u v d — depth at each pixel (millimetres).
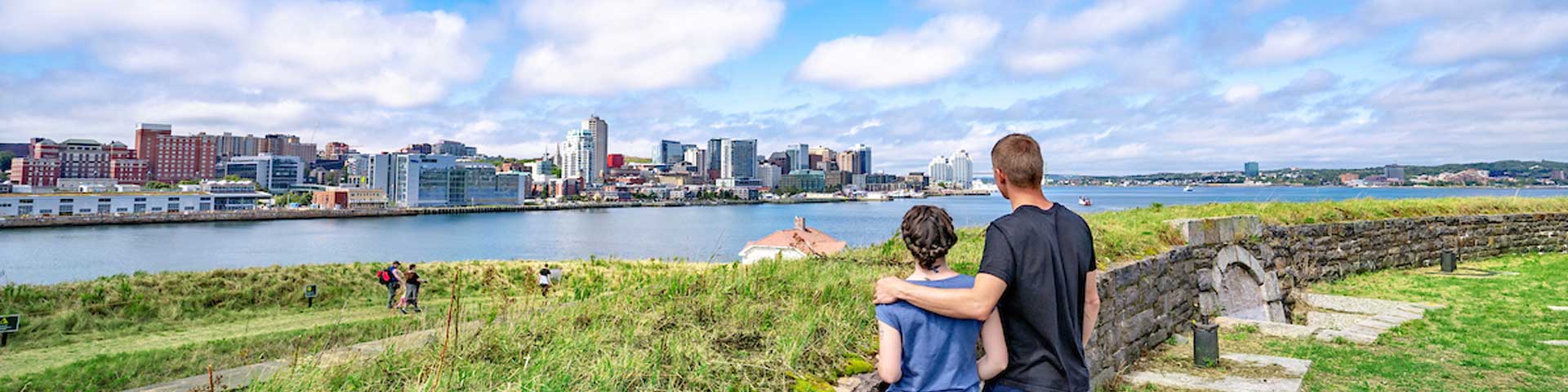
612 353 4145
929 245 2785
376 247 120688
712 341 4469
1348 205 16891
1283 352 8977
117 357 13609
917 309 2734
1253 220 12562
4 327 17094
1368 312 11969
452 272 29172
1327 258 14930
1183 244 10562
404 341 4539
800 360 4379
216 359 12125
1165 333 9617
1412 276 15484
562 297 5547
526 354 4234
